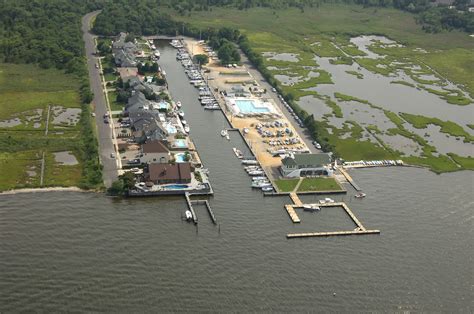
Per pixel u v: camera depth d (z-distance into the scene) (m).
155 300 193.50
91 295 193.75
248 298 197.75
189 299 195.12
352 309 197.00
